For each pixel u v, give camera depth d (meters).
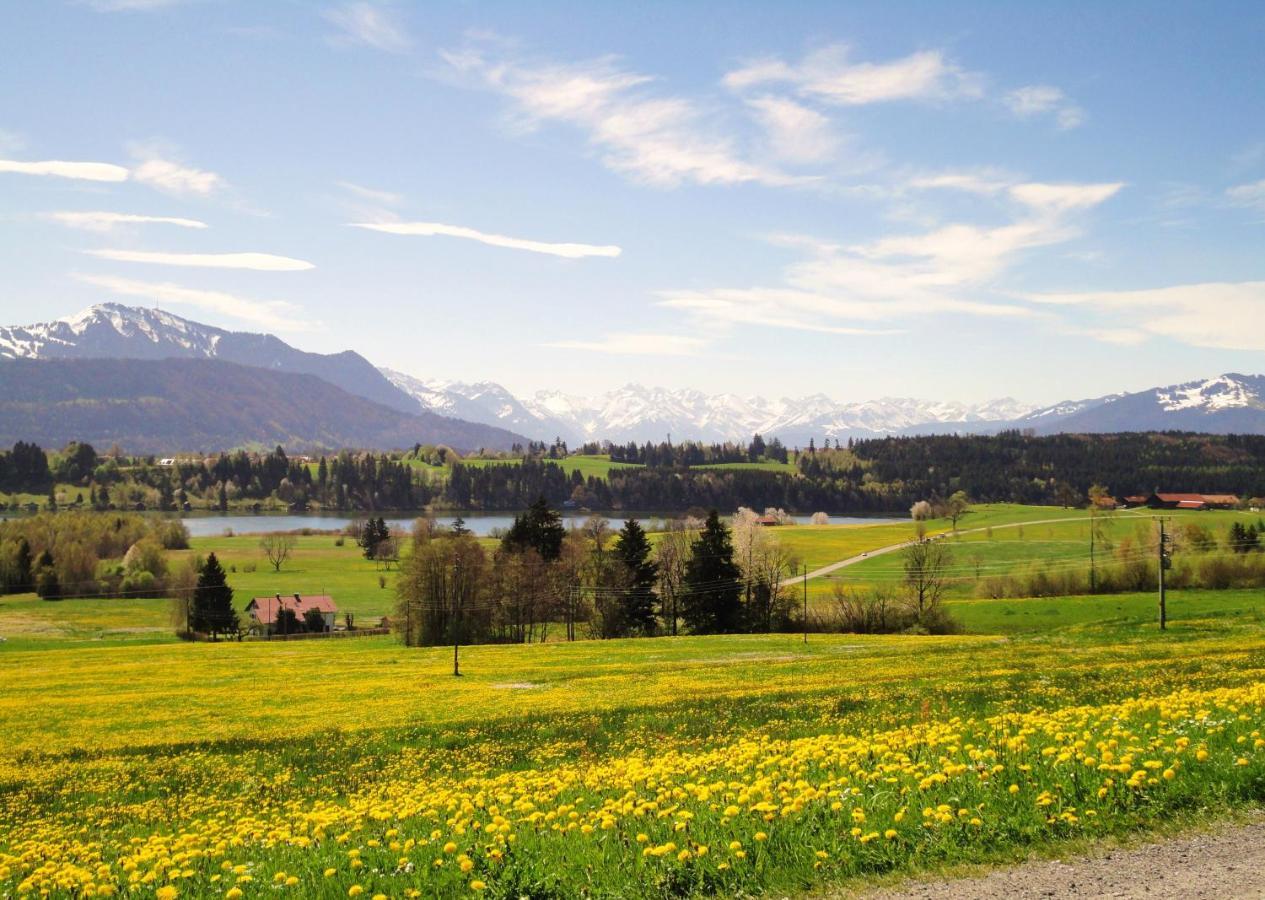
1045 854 10.45
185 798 28.81
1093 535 154.00
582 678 62.50
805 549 183.75
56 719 54.06
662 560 123.06
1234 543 130.62
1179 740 13.45
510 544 130.75
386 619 131.38
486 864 10.98
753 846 10.95
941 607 103.19
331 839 14.09
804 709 36.41
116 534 192.88
